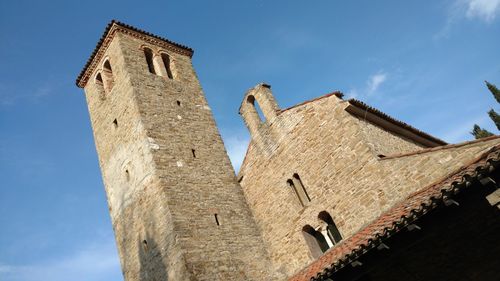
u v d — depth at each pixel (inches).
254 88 828.0
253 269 661.9
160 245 646.5
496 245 417.4
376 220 538.0
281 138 748.0
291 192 714.8
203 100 911.0
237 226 706.8
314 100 702.5
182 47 1023.6
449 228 447.8
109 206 799.7
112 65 896.3
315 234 690.2
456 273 435.8
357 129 625.0
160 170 691.4
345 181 626.5
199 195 701.9
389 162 569.3
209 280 595.2
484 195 350.0
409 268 465.4
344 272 428.5
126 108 810.2
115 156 811.4
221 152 816.9
